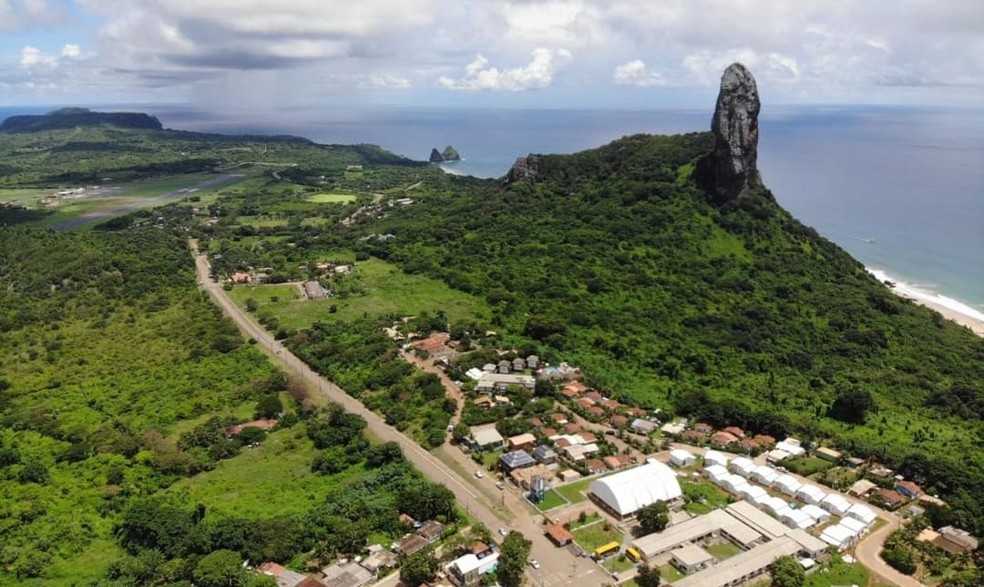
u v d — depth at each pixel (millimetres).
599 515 115188
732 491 124750
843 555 106938
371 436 144000
